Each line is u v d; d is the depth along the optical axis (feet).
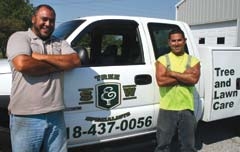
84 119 13.56
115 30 14.97
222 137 20.80
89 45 14.35
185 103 14.35
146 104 15.16
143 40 15.37
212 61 16.71
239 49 17.75
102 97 13.93
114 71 14.24
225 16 63.77
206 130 22.17
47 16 10.75
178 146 17.26
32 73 10.37
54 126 11.03
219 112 17.38
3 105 12.80
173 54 14.34
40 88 10.59
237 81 17.88
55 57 10.78
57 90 10.94
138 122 15.05
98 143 14.35
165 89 14.40
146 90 15.06
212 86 16.83
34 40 10.89
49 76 10.75
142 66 15.05
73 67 11.22
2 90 12.82
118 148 14.90
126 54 15.03
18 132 10.85
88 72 13.57
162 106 14.49
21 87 10.55
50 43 11.25
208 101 16.90
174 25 16.63
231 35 62.95
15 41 10.64
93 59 14.29
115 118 14.33
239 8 61.05
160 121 14.61
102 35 14.69
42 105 10.63
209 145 19.35
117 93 14.29
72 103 13.21
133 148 15.28
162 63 14.20
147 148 17.48
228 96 17.60
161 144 14.64
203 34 69.05
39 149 11.19
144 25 15.60
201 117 17.15
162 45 15.99
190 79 14.08
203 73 16.92
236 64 17.75
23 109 10.61
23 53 10.36
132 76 14.65
